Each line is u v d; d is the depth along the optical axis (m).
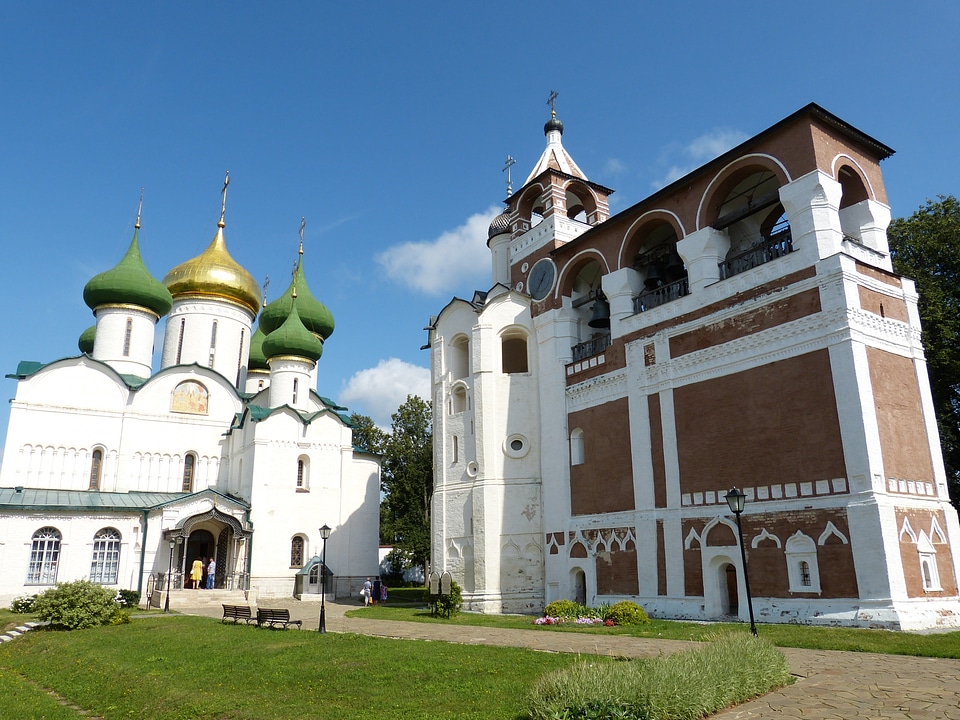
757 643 12.77
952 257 31.14
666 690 9.73
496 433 32.47
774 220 29.56
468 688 12.55
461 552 32.12
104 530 37.22
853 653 15.20
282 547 40.22
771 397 22.77
